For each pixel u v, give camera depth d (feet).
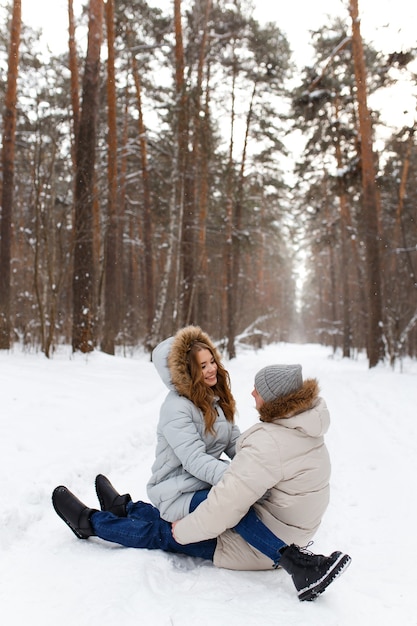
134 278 100.37
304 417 7.89
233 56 71.56
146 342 71.61
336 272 140.87
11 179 44.55
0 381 22.99
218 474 8.79
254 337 118.73
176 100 54.85
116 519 9.81
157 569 8.69
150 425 20.90
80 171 41.34
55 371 29.63
